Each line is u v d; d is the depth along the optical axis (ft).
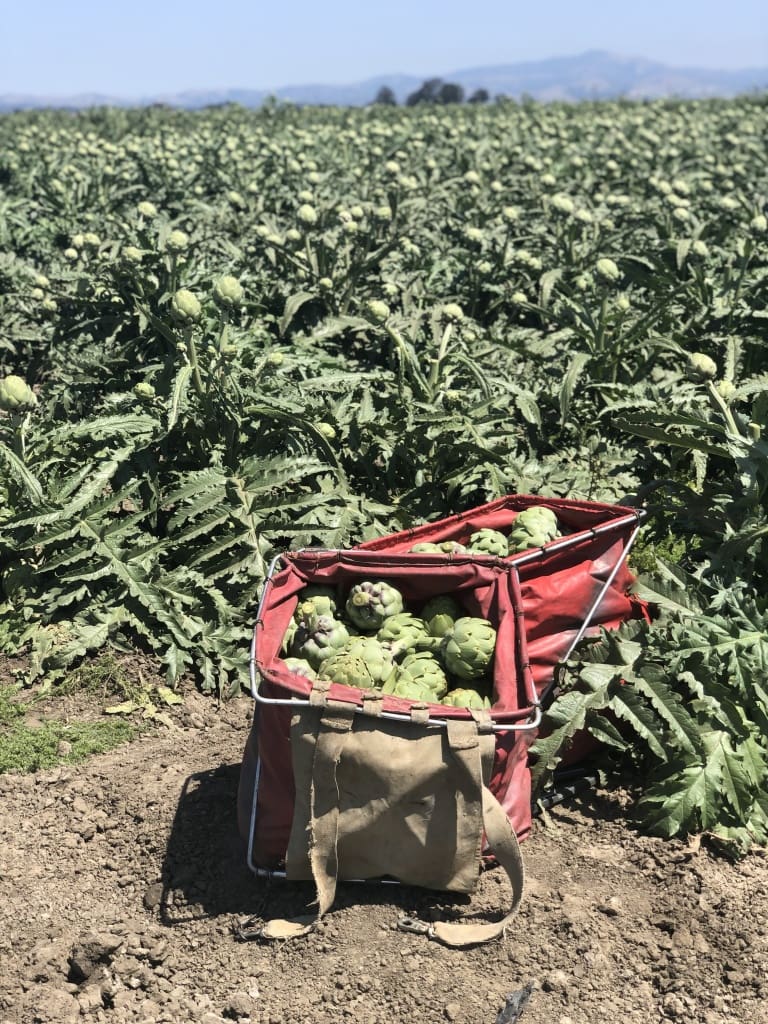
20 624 7.59
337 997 4.87
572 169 23.48
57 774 6.40
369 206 15.88
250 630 7.48
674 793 5.72
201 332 9.34
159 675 7.30
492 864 5.55
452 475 8.53
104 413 8.62
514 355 10.78
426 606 6.05
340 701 4.90
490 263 13.34
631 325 11.12
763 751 5.96
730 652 5.93
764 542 6.81
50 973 5.02
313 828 5.02
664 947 5.08
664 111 41.19
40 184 21.72
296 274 12.30
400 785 4.96
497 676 5.32
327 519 7.90
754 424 6.95
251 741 5.66
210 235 15.23
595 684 5.86
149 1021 4.79
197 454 8.55
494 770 5.20
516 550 6.33
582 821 5.92
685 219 14.01
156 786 6.24
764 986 4.84
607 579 6.14
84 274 11.09
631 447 9.76
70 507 7.74
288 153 22.72
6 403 7.61
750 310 10.83
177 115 43.32
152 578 7.58
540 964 5.01
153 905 5.40
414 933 5.18
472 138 30.63
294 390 8.89
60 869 5.67
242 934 5.18
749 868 5.53
